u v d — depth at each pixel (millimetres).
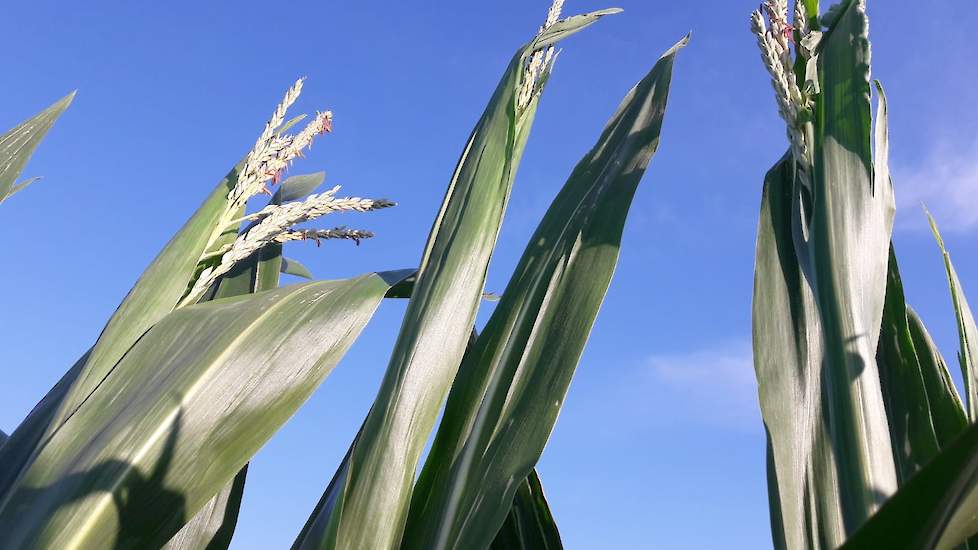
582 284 678
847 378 467
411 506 642
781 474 496
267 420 598
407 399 607
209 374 590
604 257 688
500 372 652
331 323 644
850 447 449
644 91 813
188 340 635
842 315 486
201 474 568
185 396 576
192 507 563
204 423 576
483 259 657
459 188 705
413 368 615
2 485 602
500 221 672
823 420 527
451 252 657
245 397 594
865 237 511
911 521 310
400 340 637
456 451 656
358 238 722
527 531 760
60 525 521
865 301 495
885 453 447
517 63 717
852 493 440
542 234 747
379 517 575
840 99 549
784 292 577
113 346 657
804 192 587
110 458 547
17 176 720
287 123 741
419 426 606
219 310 659
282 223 698
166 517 554
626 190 727
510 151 682
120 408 590
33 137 743
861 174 526
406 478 592
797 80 598
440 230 689
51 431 602
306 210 699
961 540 349
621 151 771
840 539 482
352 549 565
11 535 522
